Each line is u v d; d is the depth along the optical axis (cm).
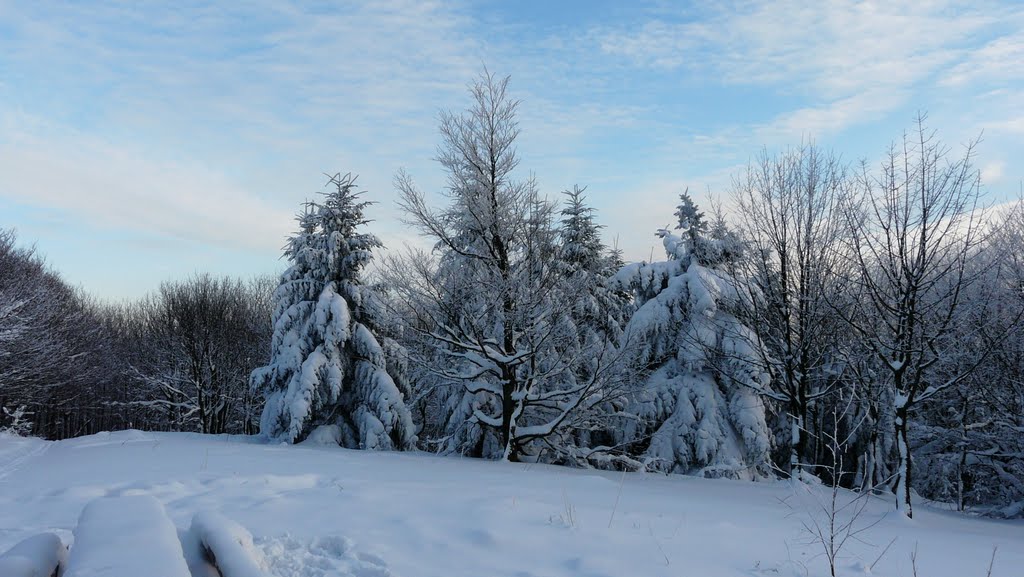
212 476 914
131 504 450
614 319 2308
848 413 1884
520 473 1202
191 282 3916
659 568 505
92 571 305
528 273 1614
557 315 1620
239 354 3772
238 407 3841
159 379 3759
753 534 666
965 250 1166
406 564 485
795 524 767
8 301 2512
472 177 1695
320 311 2280
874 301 1250
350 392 2344
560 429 1756
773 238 1458
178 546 361
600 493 920
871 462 1516
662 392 1916
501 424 1698
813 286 1400
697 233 1989
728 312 1822
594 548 547
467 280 1627
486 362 1686
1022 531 1138
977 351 1452
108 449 1534
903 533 797
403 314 1734
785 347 1474
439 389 2194
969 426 1655
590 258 2297
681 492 1096
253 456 1348
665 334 1956
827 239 1406
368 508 672
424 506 688
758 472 1838
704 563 531
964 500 2012
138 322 4581
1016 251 1432
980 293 1355
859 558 596
